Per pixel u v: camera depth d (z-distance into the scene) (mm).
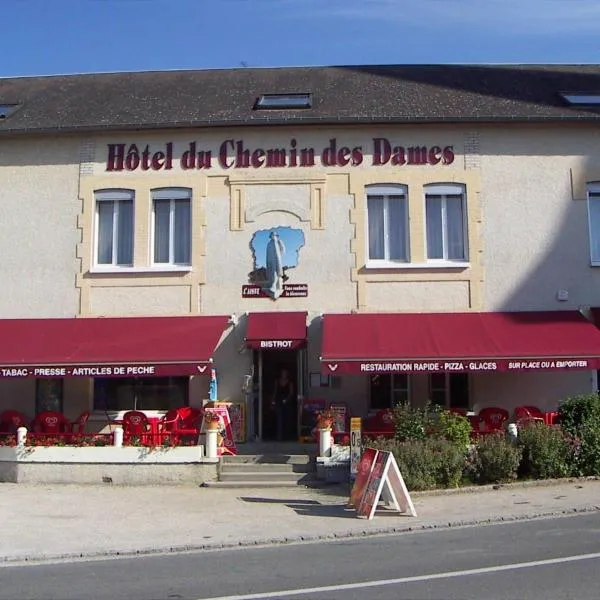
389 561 10227
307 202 20531
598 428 17141
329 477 17203
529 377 20031
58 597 8648
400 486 13898
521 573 9281
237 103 21891
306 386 20047
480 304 20172
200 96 22531
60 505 15062
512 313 20000
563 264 20312
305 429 19500
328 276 20297
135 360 17812
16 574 9969
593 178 20562
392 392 20234
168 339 18891
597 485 16250
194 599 8445
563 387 19969
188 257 20625
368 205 20703
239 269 20375
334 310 20188
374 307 20188
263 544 11852
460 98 21703
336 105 21359
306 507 14789
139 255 20469
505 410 19016
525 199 20531
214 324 19734
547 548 10742
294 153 20672
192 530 12734
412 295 20219
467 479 16547
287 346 18922
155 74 24688
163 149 20812
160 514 14156
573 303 20172
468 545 11172
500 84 22969
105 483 17516
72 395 20375
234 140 20750
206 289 20328
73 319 20250
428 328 19234
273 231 20422
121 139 20891
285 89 22891
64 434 18344
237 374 20078
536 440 16781
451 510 14055
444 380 20266
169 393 20453
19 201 20828
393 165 20609
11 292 20531
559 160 20641
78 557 11047
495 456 16438
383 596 8391
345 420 19359
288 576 9492
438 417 17391
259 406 20188
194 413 19281
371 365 17578
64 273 20531
